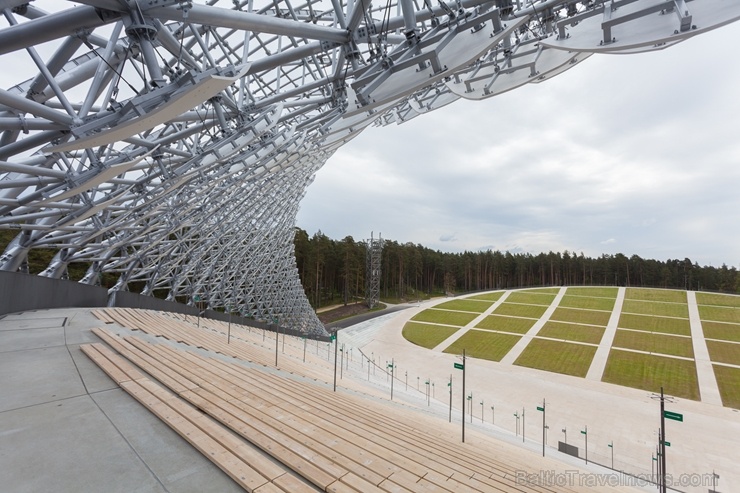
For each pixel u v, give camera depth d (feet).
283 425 22.34
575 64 34.94
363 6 24.35
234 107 45.57
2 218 43.75
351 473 17.92
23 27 19.67
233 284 159.84
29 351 32.17
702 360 140.87
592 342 166.40
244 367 44.06
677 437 82.12
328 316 238.89
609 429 85.97
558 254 452.35
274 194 147.95
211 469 15.24
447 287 369.50
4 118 27.86
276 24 24.43
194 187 72.64
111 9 20.94
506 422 89.40
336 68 39.78
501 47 39.19
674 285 382.42
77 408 20.53
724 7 16.74
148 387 23.93
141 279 110.01
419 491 19.15
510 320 213.66
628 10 20.75
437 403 97.96
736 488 63.62
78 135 24.03
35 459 15.12
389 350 159.63
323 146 85.97
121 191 50.49
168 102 20.20
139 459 15.60
